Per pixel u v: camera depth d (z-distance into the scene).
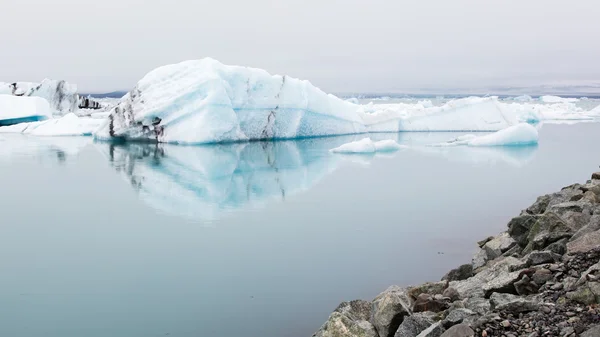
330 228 8.15
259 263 6.45
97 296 5.43
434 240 7.37
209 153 18.09
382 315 3.77
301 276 5.97
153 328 4.66
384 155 17.83
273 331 4.60
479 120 29.33
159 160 16.36
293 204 10.07
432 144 21.69
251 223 8.55
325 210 9.48
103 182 12.52
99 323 4.78
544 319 3.23
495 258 5.71
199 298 5.35
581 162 15.58
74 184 12.22
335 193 11.17
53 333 4.59
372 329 3.81
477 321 3.29
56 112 36.94
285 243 7.33
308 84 24.70
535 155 17.39
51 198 10.62
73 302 5.28
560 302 3.43
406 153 18.38
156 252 6.96
